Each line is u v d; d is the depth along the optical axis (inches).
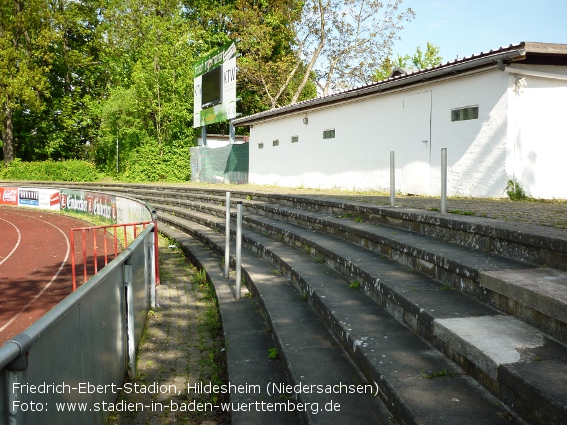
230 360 197.3
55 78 1785.2
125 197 662.5
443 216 251.8
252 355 202.4
